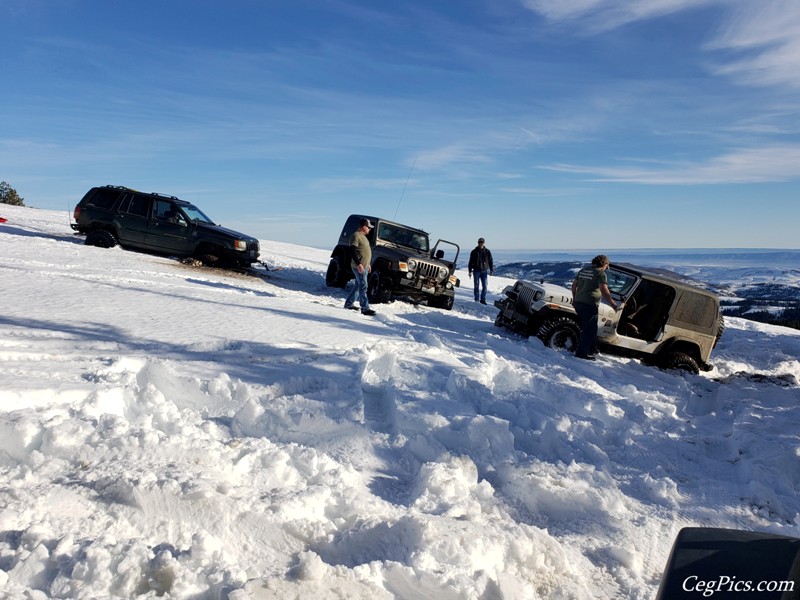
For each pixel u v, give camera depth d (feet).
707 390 30.48
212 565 8.39
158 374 17.84
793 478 16.34
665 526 13.03
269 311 32.78
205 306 31.50
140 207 54.85
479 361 26.43
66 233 65.57
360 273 37.42
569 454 16.53
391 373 22.06
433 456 15.08
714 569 6.51
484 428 16.26
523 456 15.97
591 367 31.78
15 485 10.16
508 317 39.78
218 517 9.71
